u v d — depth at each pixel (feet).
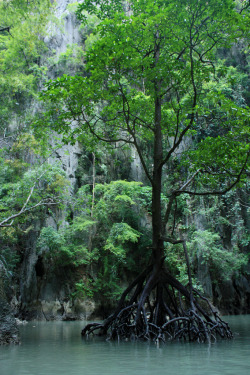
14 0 68.39
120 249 77.66
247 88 102.32
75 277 79.05
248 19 36.22
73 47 99.66
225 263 83.05
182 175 85.51
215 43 38.91
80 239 80.84
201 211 86.17
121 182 83.25
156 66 37.17
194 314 34.65
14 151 65.98
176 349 27.48
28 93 80.74
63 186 73.72
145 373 17.70
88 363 21.27
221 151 37.70
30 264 79.51
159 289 38.88
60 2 113.19
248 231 93.45
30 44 78.84
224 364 20.44
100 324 38.55
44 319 75.41
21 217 63.87
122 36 35.63
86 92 37.55
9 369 19.43
